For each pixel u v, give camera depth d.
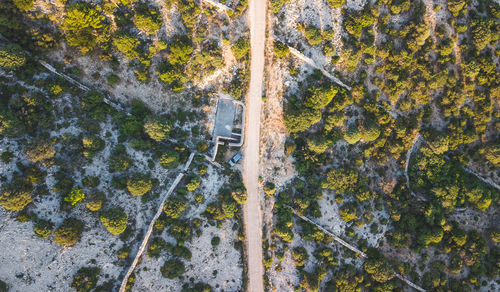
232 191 70.00
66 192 59.25
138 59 65.62
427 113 76.12
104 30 61.88
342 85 72.38
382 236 77.44
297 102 71.12
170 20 65.81
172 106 69.50
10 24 57.00
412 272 77.31
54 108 62.00
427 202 76.94
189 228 66.62
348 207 72.88
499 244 80.75
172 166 65.69
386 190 76.06
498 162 77.25
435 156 76.31
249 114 71.81
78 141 62.19
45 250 57.84
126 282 61.44
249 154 72.50
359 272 75.12
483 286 78.94
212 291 68.00
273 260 71.44
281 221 70.75
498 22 76.44
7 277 55.91
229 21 67.75
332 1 69.00
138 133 65.88
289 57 70.75
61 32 61.81
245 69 69.94
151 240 64.25
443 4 73.94
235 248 70.25
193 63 67.50
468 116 77.25
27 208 57.38
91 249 60.59
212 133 71.88
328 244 73.50
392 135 77.00
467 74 74.56
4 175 56.34
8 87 58.22
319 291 72.50
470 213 80.50
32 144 56.56
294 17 69.69
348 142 74.12
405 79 73.94
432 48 73.31
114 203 62.72
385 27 72.06
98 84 65.69
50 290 57.59
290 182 73.44
